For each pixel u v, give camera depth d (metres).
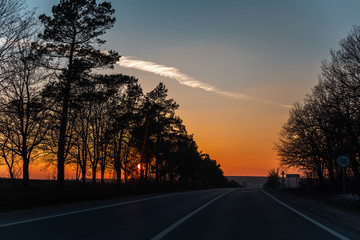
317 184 50.19
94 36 27.39
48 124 33.53
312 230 9.41
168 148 57.34
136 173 53.97
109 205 17.12
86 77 27.94
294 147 44.31
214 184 153.50
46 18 26.53
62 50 26.61
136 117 41.72
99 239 7.50
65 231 8.48
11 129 32.06
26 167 32.09
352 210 15.05
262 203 20.38
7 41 19.97
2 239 7.31
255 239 7.92
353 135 29.88
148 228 9.32
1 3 18.95
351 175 37.44
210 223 10.67
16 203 15.98
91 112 44.09
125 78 28.95
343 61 28.39
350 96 27.97
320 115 37.00
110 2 27.86
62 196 19.59
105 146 46.41
